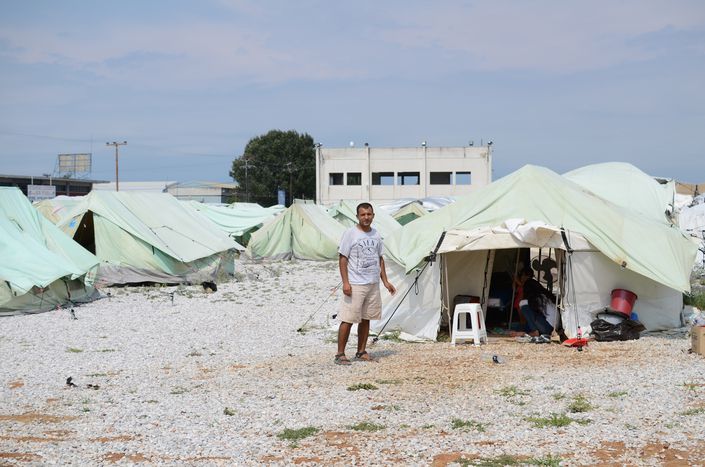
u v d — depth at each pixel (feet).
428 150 217.15
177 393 30.91
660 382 30.27
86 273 63.46
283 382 32.32
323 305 61.82
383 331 44.83
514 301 46.50
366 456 22.02
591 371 33.06
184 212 88.79
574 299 42.75
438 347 40.88
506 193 45.70
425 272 44.04
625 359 35.73
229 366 36.78
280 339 45.03
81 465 21.54
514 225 43.16
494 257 50.37
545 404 27.50
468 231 43.96
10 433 25.04
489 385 30.78
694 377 30.99
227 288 75.72
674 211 75.66
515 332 45.03
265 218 148.97
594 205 45.11
